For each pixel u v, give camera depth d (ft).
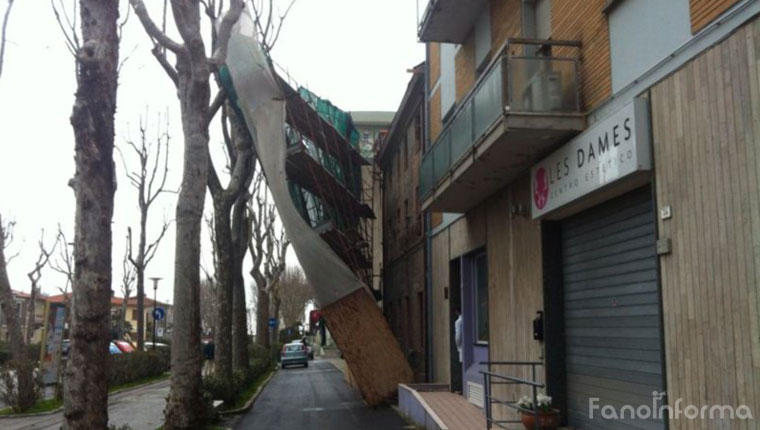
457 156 39.24
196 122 40.91
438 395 50.52
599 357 29.84
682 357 21.71
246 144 60.29
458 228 53.16
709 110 20.71
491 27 45.06
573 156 29.60
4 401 56.03
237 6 40.22
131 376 87.66
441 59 59.88
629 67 26.35
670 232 22.56
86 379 25.72
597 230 30.37
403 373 61.31
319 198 89.35
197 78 39.93
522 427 35.45
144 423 48.80
